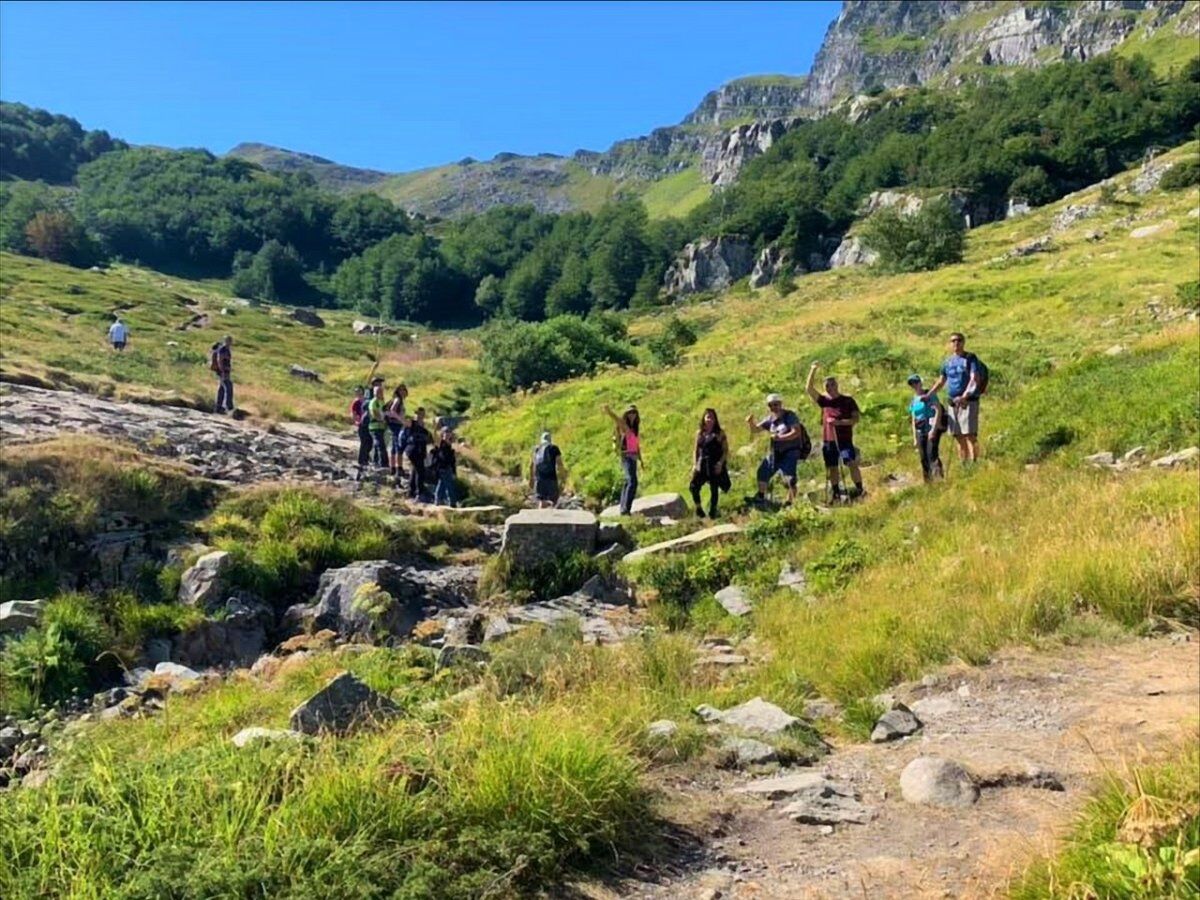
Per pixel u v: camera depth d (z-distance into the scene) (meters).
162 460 16.17
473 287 181.62
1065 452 15.13
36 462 14.03
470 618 12.13
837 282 81.12
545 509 16.69
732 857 5.08
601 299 158.38
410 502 18.42
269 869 4.17
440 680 8.91
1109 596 9.16
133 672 11.20
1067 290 35.16
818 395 16.28
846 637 9.16
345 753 5.45
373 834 4.59
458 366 60.94
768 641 10.34
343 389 44.88
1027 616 8.95
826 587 11.71
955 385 15.50
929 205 75.12
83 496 13.67
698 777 6.16
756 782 6.05
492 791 4.96
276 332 78.00
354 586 12.85
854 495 15.95
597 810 5.07
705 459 16.31
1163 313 27.84
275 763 5.10
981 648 8.54
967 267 55.16
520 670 8.59
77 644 11.12
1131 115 133.25
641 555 14.02
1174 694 7.26
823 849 5.12
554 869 4.72
